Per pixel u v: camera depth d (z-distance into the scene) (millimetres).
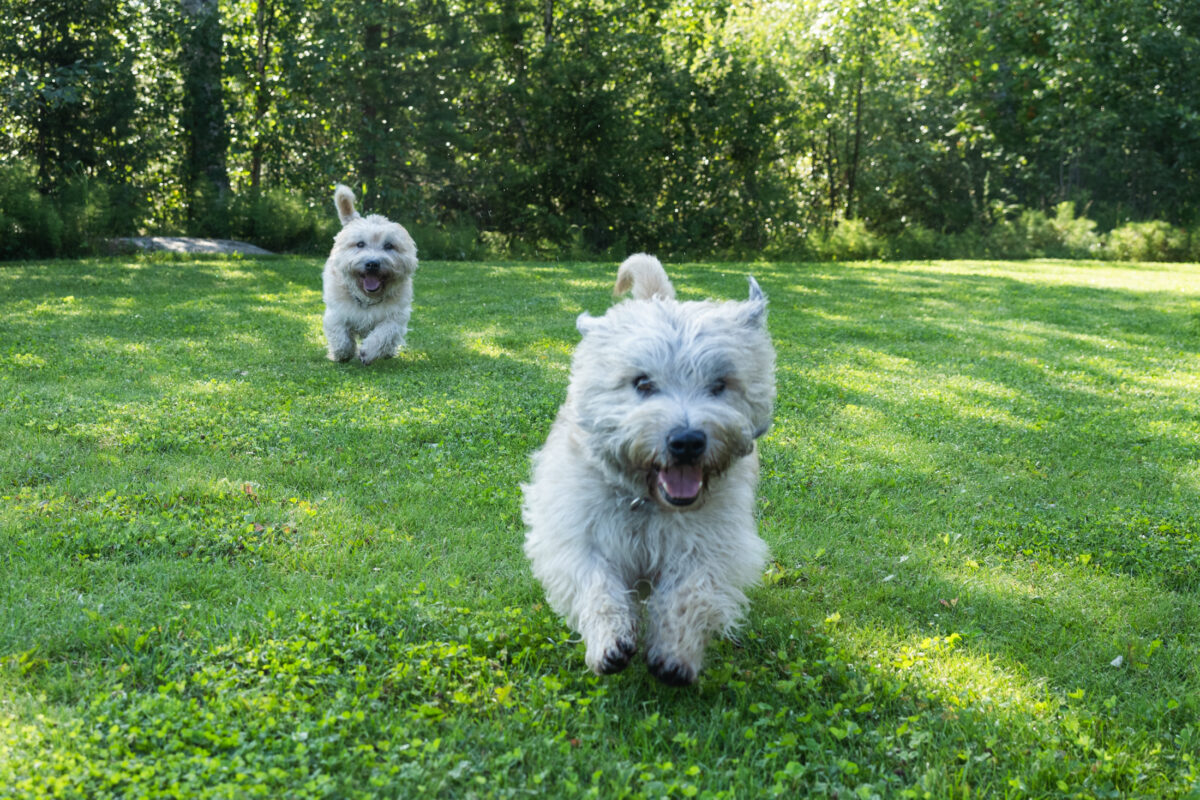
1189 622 4605
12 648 3799
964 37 32094
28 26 23188
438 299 15703
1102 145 34812
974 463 7137
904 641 4285
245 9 26031
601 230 30359
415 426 7504
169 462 6441
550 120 28922
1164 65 31969
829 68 32594
